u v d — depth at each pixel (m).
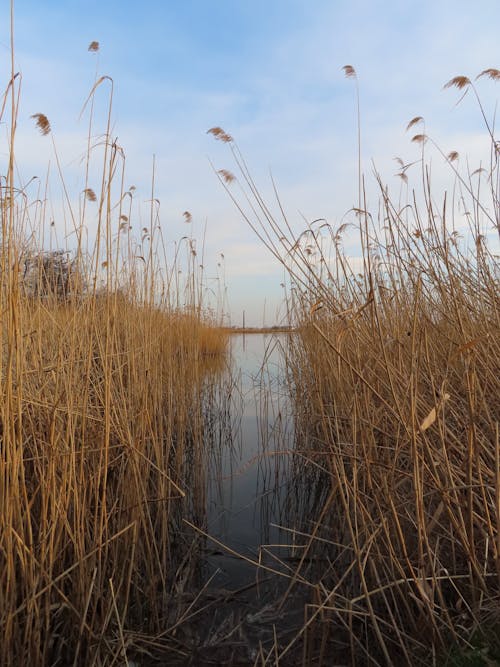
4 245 1.93
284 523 3.57
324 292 2.48
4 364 2.26
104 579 2.34
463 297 2.48
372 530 2.26
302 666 2.09
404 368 2.22
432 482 2.13
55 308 2.87
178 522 3.51
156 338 3.48
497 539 1.76
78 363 2.53
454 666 1.73
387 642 2.09
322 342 3.10
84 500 2.16
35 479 2.39
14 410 2.15
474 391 2.05
